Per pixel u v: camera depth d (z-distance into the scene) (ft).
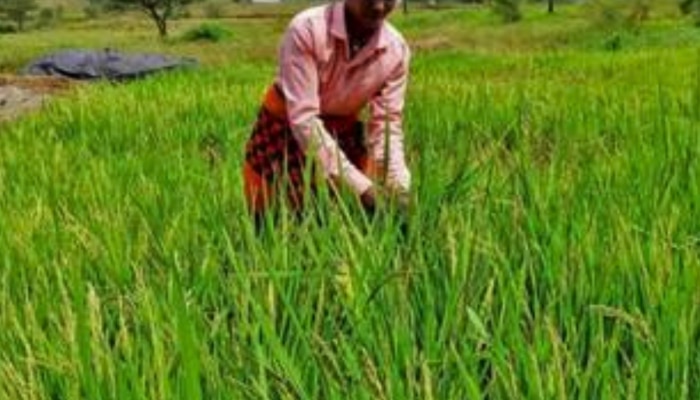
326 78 14.48
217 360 9.47
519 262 12.00
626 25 174.29
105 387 8.89
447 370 9.14
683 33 125.70
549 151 23.30
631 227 12.40
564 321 10.52
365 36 14.40
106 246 13.26
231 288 11.28
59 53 92.02
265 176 15.47
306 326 10.41
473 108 30.96
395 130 14.99
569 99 35.35
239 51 189.67
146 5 284.00
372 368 8.58
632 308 10.65
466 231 11.48
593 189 15.07
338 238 12.19
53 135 30.32
